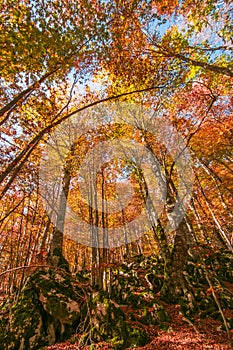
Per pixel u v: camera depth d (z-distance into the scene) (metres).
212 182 11.48
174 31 7.93
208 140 9.11
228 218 12.18
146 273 10.16
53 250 9.87
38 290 7.61
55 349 6.00
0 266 13.86
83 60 6.14
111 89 9.87
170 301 8.04
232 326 6.58
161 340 5.96
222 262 11.21
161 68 8.41
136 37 7.31
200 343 5.70
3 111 4.45
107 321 6.48
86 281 9.58
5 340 6.45
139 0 6.13
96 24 5.56
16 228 12.73
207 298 7.95
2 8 4.45
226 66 7.64
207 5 6.69
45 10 5.08
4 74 5.08
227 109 9.29
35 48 4.62
